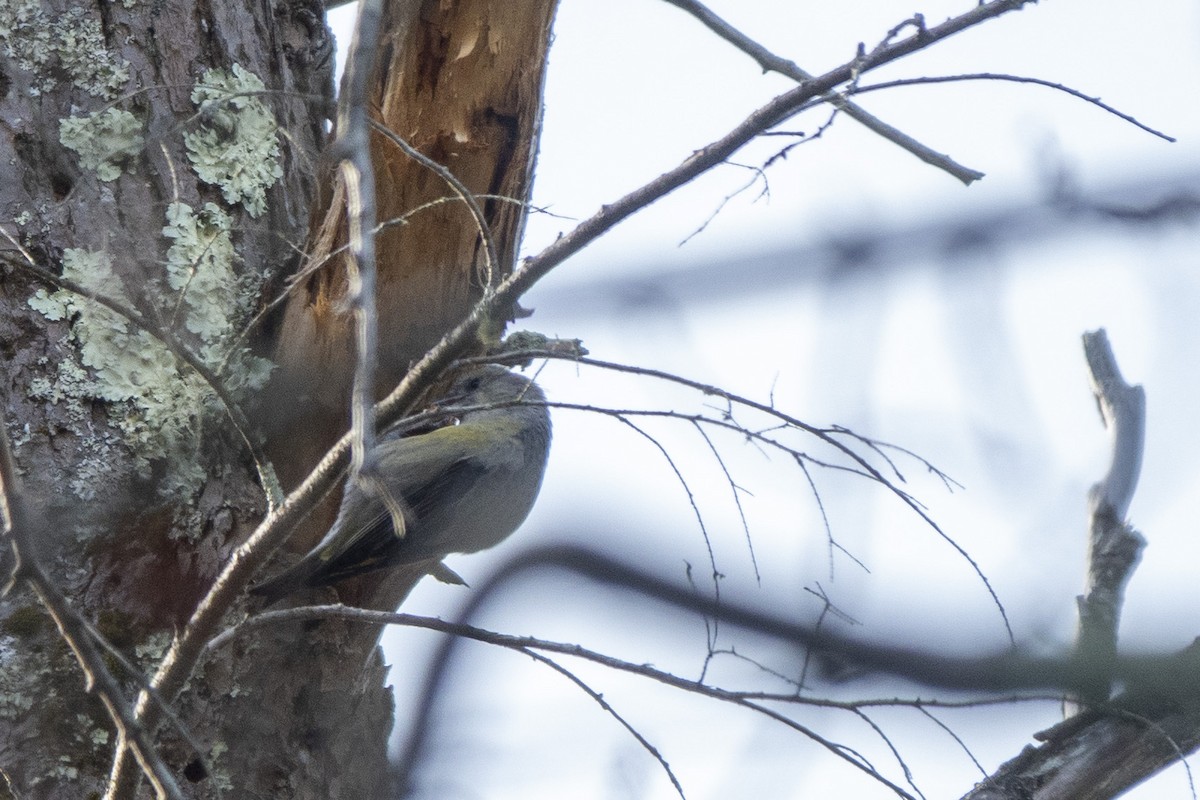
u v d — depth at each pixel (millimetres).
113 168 8336
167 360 7988
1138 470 7754
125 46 8672
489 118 8422
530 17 8445
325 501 8703
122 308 6148
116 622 7395
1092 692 5801
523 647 5902
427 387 5879
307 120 9516
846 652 6117
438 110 8383
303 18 9797
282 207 8875
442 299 8328
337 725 7867
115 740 7148
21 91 8344
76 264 8008
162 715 5867
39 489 7488
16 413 7633
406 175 8289
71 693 7152
